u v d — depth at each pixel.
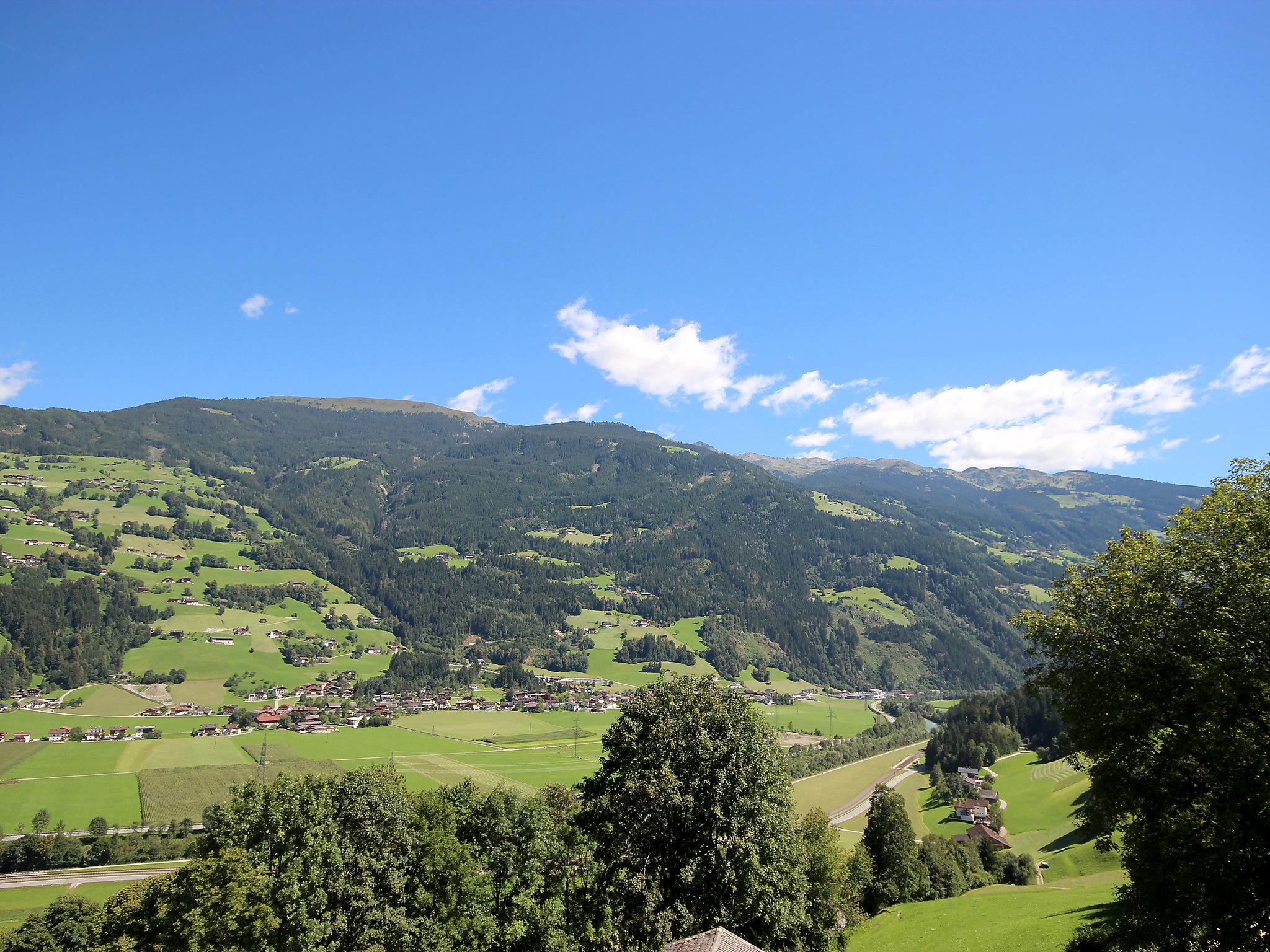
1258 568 23.12
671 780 32.03
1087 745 26.25
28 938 56.41
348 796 38.41
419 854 38.03
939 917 54.78
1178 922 23.45
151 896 48.41
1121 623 26.16
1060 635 27.75
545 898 40.00
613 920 36.62
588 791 36.66
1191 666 23.06
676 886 32.31
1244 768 21.52
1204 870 21.94
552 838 41.94
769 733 35.59
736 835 32.38
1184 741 23.23
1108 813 25.56
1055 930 39.81
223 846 36.38
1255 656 22.75
